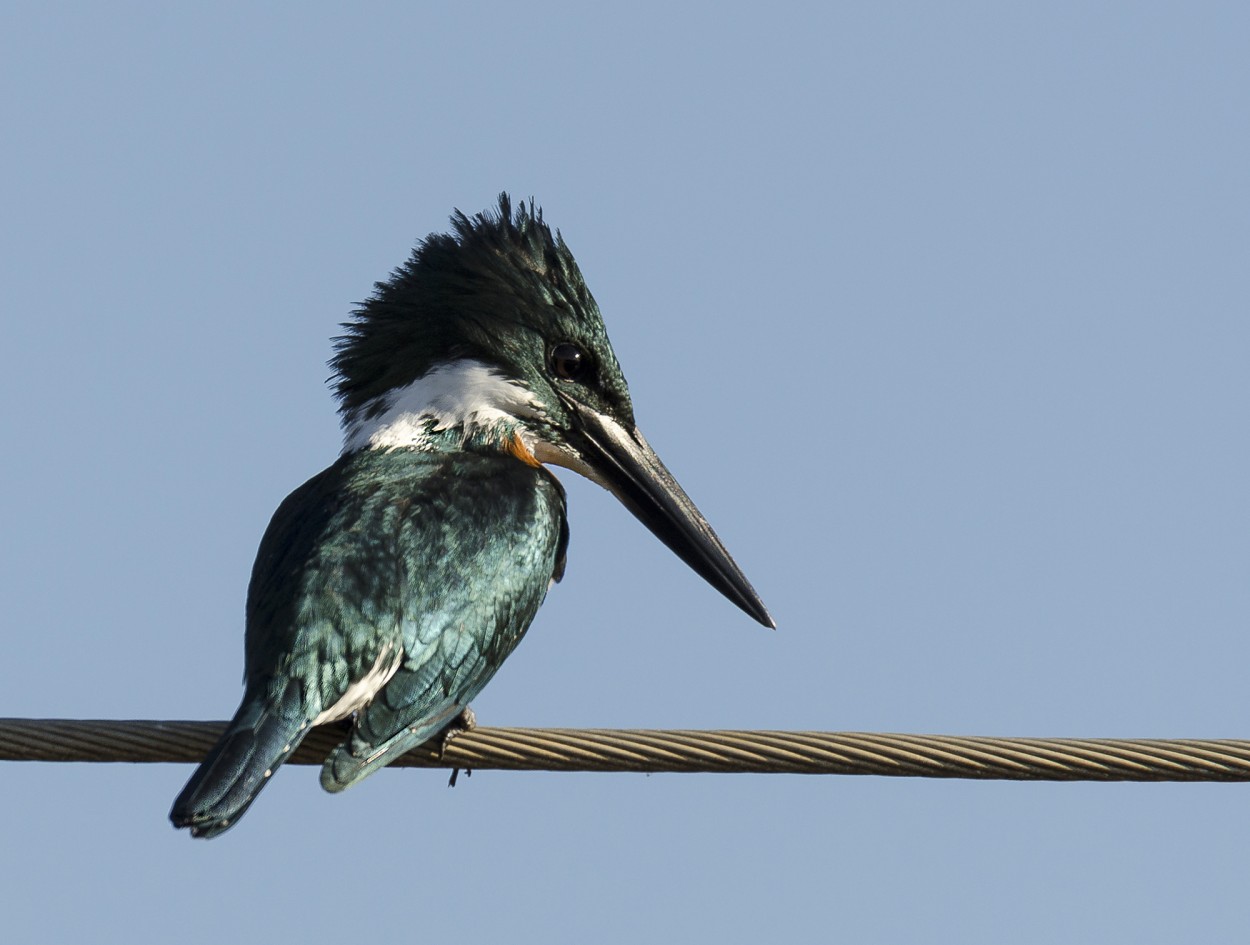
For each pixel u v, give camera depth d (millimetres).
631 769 11383
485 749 11609
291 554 11695
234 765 10484
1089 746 11070
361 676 11195
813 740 11156
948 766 11078
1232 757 11016
